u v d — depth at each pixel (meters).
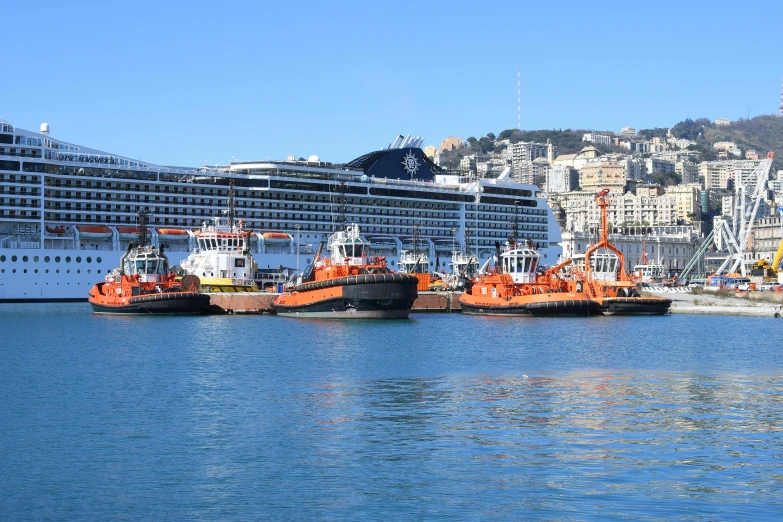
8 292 159.88
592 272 149.38
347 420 50.81
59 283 163.75
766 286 194.62
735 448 44.62
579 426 49.22
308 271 129.38
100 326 111.00
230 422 50.44
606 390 60.44
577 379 65.12
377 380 64.44
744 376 66.88
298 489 38.69
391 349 83.31
